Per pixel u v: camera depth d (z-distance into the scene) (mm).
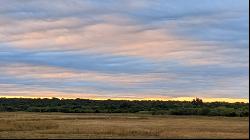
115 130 54312
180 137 42719
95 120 91625
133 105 182250
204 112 133000
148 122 83188
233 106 147625
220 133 50062
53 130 55844
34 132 52719
